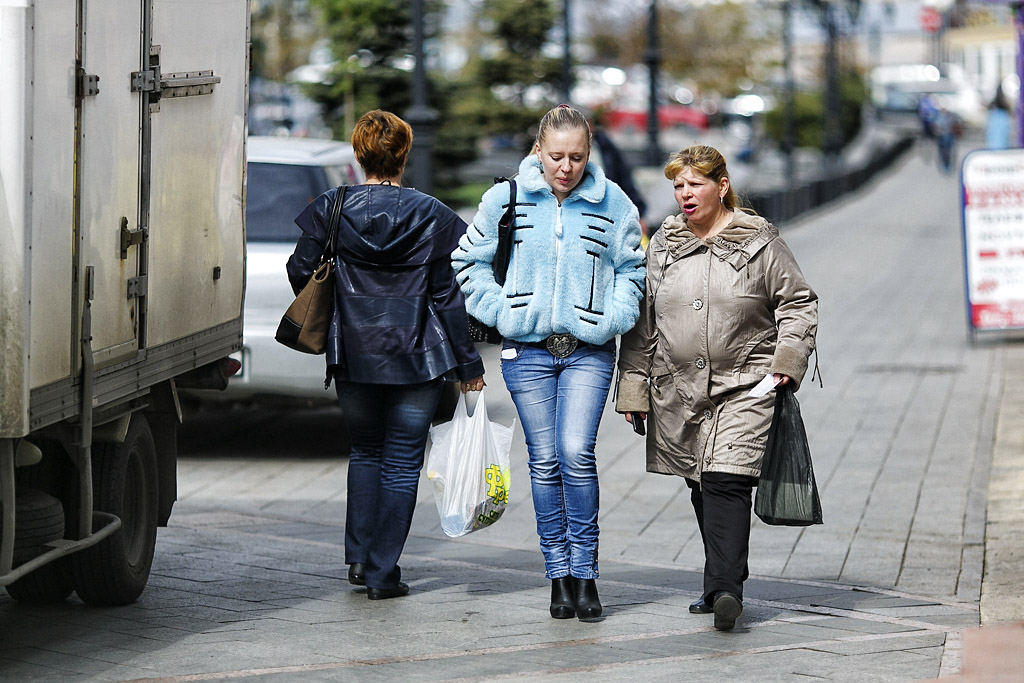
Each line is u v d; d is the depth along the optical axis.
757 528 24.06
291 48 102.56
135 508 19.06
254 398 28.89
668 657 16.48
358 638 17.36
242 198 20.94
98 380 16.00
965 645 16.91
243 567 21.22
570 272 17.64
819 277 64.44
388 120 19.44
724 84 174.00
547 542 18.38
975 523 24.00
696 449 17.81
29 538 15.77
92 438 17.83
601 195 17.73
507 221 17.81
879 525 24.02
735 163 94.19
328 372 19.14
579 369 17.92
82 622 18.05
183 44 18.30
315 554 22.14
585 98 92.50
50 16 14.31
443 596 19.56
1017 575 20.62
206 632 17.59
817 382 38.62
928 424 32.75
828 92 121.62
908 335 47.22
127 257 16.59
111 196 16.06
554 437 18.17
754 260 17.53
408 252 18.89
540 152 17.67
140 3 16.77
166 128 17.77
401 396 19.14
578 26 169.50
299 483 27.86
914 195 121.69
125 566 18.41
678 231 17.97
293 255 19.25
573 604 18.33
